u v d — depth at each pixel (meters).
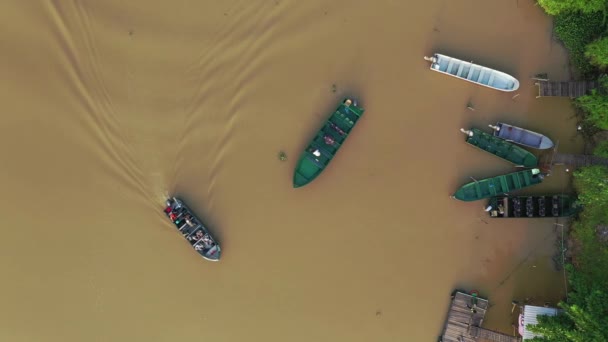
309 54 25.80
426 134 26.16
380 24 25.75
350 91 25.94
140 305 26.53
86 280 26.42
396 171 26.31
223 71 25.77
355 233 26.50
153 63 25.67
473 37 25.81
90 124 25.92
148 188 26.06
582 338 21.78
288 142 26.08
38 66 25.64
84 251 26.30
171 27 25.56
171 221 26.09
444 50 25.84
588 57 25.08
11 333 26.34
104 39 25.52
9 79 25.66
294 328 26.66
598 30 24.88
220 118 25.97
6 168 26.00
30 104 25.78
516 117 25.94
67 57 25.59
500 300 26.48
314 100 25.97
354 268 26.55
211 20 25.53
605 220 25.47
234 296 26.59
